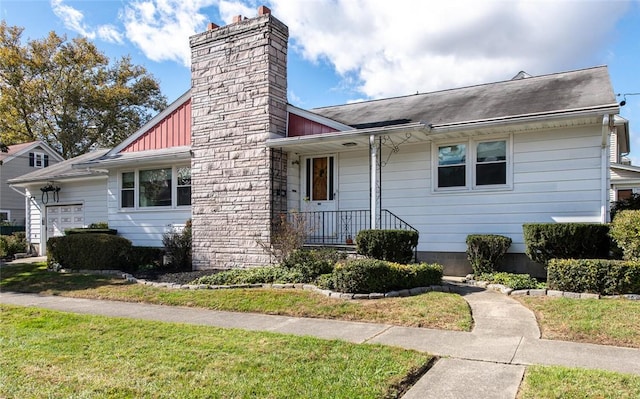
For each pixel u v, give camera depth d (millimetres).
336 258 9812
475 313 6746
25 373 4336
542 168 9766
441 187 10828
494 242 9500
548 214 9695
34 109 34688
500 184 10219
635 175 17250
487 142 10383
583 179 9391
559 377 3979
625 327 5555
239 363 4527
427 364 4512
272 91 11250
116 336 5762
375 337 5625
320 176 12211
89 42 35219
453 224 10641
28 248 19234
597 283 7328
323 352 4867
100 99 35469
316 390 3807
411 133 9984
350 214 11734
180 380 4090
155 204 14266
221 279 9734
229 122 11695
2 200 29000
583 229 8438
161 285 9781
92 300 8891
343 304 7281
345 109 14141
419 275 8383
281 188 11539
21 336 5836
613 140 17672
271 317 6965
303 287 8680
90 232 14633
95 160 14836
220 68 11906
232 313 7324
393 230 9375
